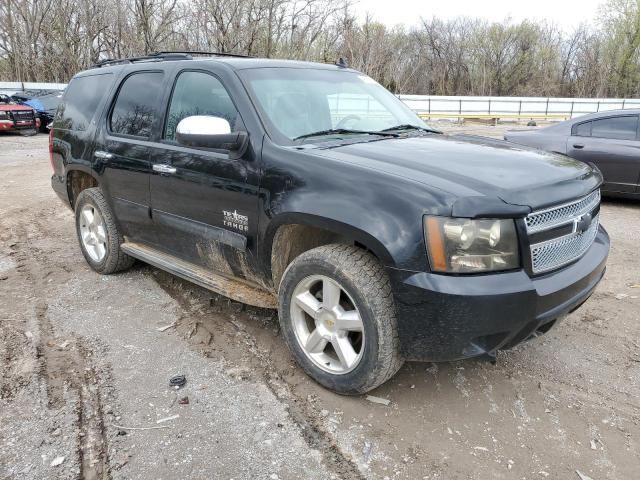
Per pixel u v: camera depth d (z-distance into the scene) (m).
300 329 3.17
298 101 3.59
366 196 2.72
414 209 2.58
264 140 3.22
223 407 2.95
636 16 43.56
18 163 13.04
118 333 3.81
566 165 3.16
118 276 4.94
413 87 45.06
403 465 2.54
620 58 44.38
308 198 2.91
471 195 2.56
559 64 47.69
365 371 2.84
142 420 2.84
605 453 2.63
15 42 33.62
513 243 2.59
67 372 3.31
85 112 4.88
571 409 2.98
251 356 3.50
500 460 2.57
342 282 2.81
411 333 2.66
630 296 4.55
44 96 22.08
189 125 3.14
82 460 2.55
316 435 2.74
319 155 3.02
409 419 2.88
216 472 2.48
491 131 22.02
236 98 3.45
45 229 6.77
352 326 2.89
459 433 2.77
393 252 2.59
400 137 3.57
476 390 3.15
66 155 5.03
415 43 45.88
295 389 3.13
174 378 3.20
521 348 3.65
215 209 3.49
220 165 3.40
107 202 4.62
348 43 25.47
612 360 3.50
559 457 2.60
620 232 6.61
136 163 4.11
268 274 3.33
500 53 46.69
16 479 2.42
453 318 2.54
